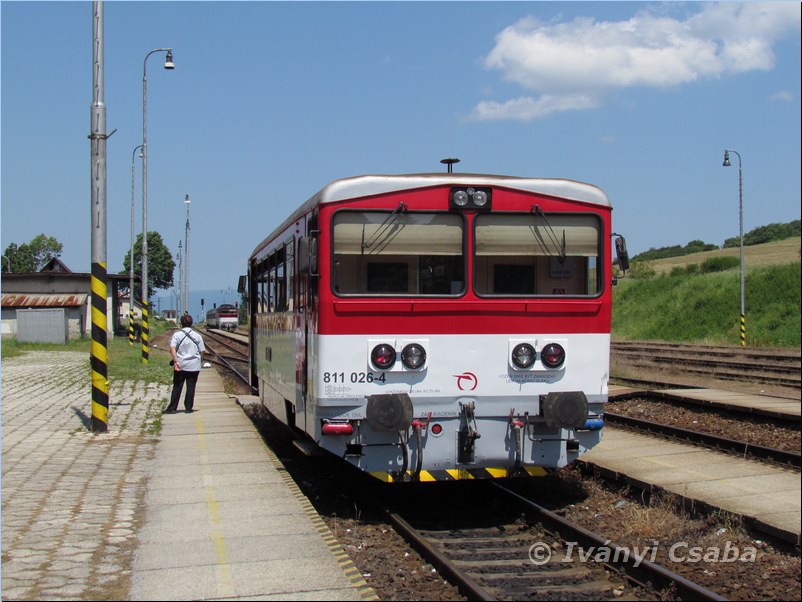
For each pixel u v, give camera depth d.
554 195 8.35
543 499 9.03
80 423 14.07
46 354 35.56
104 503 8.21
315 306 8.07
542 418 8.30
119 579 5.88
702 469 9.78
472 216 8.15
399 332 7.96
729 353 28.59
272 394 12.22
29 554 6.48
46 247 122.00
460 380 8.07
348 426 7.85
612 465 10.06
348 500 9.35
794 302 38.25
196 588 5.67
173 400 15.56
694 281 46.72
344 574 5.98
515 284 8.25
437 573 6.58
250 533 7.07
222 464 10.27
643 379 20.89
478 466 8.19
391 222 8.02
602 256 8.45
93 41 12.96
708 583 6.23
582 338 8.38
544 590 6.19
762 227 83.94
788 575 6.38
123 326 58.56
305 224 8.81
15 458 10.77
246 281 17.64
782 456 10.09
